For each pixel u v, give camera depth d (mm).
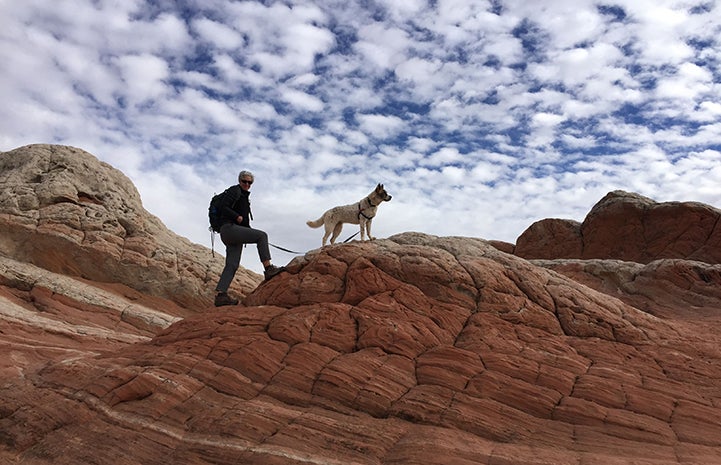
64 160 19516
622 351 8320
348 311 8688
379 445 6133
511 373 7402
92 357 8422
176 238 21641
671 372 7762
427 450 5902
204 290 19484
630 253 23438
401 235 10945
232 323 8641
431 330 8391
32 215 17422
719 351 8461
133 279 18250
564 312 9109
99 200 19344
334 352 7840
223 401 7027
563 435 6379
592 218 25078
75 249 17406
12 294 15211
